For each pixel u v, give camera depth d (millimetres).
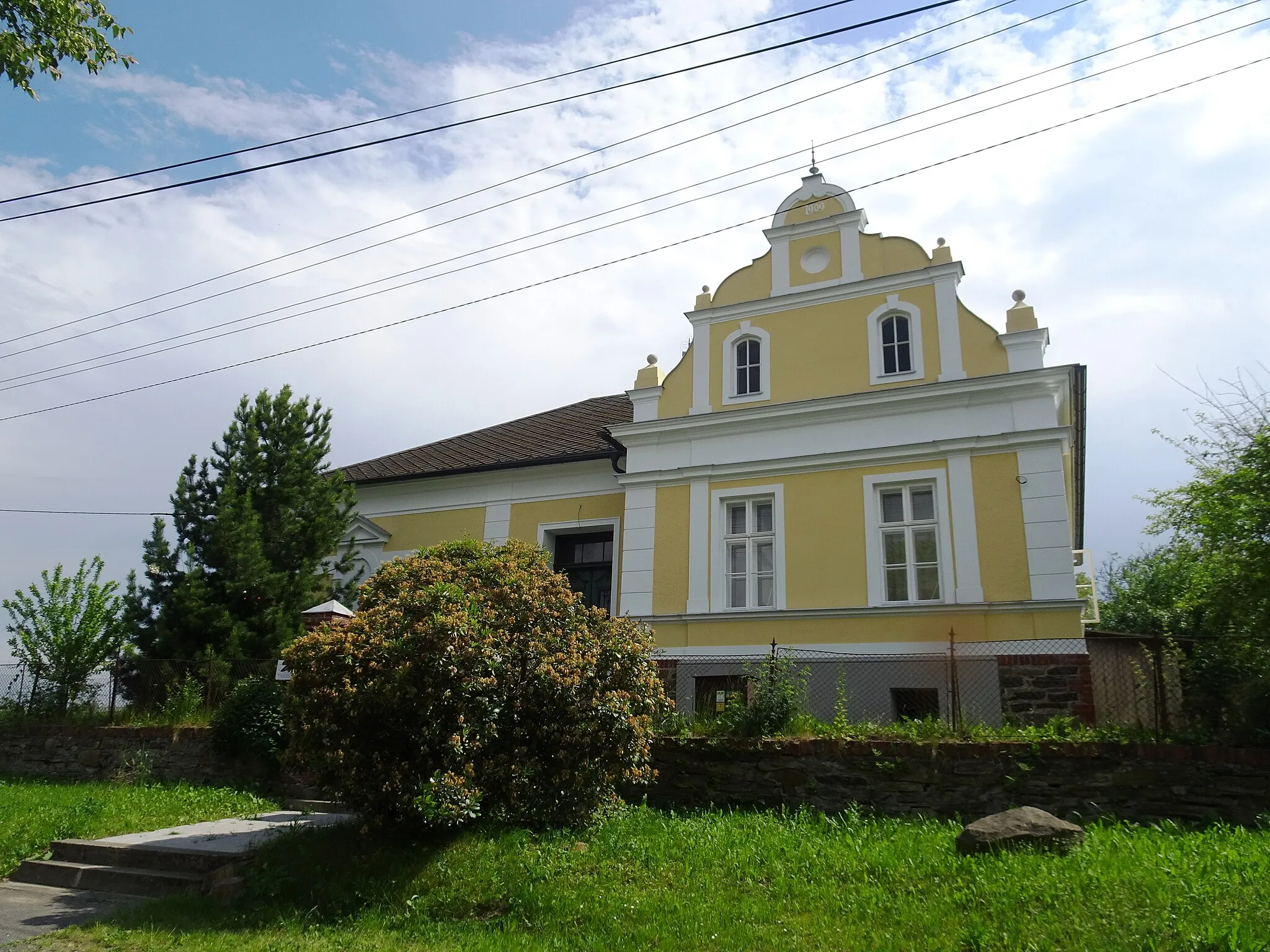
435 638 7887
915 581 14125
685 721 10898
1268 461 8625
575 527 18234
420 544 19750
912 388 14570
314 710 8148
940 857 7078
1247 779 8078
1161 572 15570
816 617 14391
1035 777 8805
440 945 6270
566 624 9156
